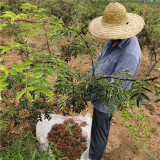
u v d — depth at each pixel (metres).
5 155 1.64
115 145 2.70
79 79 1.48
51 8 7.54
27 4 1.21
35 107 1.72
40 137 2.22
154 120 3.19
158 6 14.01
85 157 2.17
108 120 1.96
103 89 1.34
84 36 1.52
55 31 1.23
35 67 1.01
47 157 1.72
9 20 1.10
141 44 4.51
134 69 1.65
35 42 5.31
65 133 2.22
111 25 1.54
